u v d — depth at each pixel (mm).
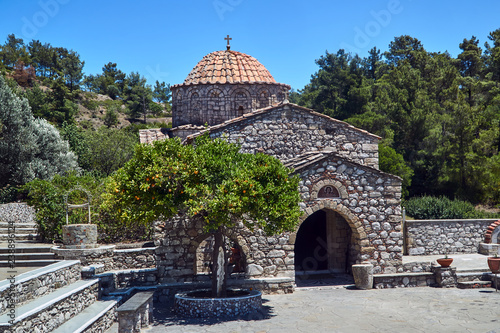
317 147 19719
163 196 13125
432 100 46438
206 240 20312
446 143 40500
